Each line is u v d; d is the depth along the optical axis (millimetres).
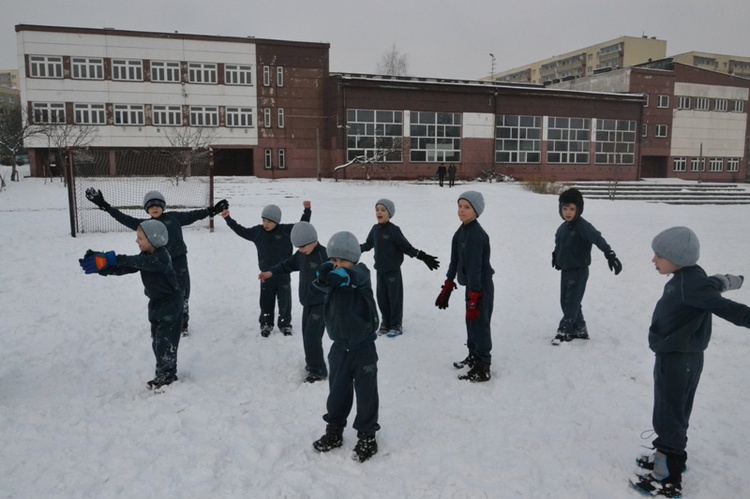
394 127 40250
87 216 17344
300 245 5113
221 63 39094
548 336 6695
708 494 3561
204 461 3898
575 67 102188
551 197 27359
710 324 3645
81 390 5121
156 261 4980
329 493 3566
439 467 3867
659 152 49281
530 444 4148
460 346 6387
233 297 8578
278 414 4660
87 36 36844
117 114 37781
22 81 36281
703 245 13047
